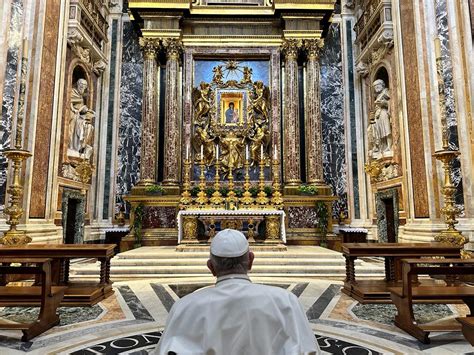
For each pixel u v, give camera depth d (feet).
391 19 32.27
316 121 38.65
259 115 40.45
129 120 40.45
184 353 4.28
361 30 39.42
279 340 4.49
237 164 39.01
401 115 29.58
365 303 17.11
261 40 40.06
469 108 25.03
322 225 34.99
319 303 17.29
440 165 25.63
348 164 40.06
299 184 37.60
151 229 35.29
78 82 34.73
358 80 40.78
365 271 24.91
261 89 40.01
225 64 40.65
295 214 35.96
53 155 28.32
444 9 26.45
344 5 42.37
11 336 12.57
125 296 18.74
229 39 39.93
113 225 38.52
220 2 40.96
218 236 5.48
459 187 24.71
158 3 38.04
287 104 39.06
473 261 14.05
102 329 13.34
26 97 25.82
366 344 11.77
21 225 24.30
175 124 38.19
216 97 40.14
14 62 24.86
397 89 30.58
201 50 39.93
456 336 12.49
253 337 4.46
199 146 39.42
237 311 4.58
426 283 20.83
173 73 38.70
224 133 39.50
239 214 30.22
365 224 38.17
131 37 41.73
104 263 18.90
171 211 35.68
